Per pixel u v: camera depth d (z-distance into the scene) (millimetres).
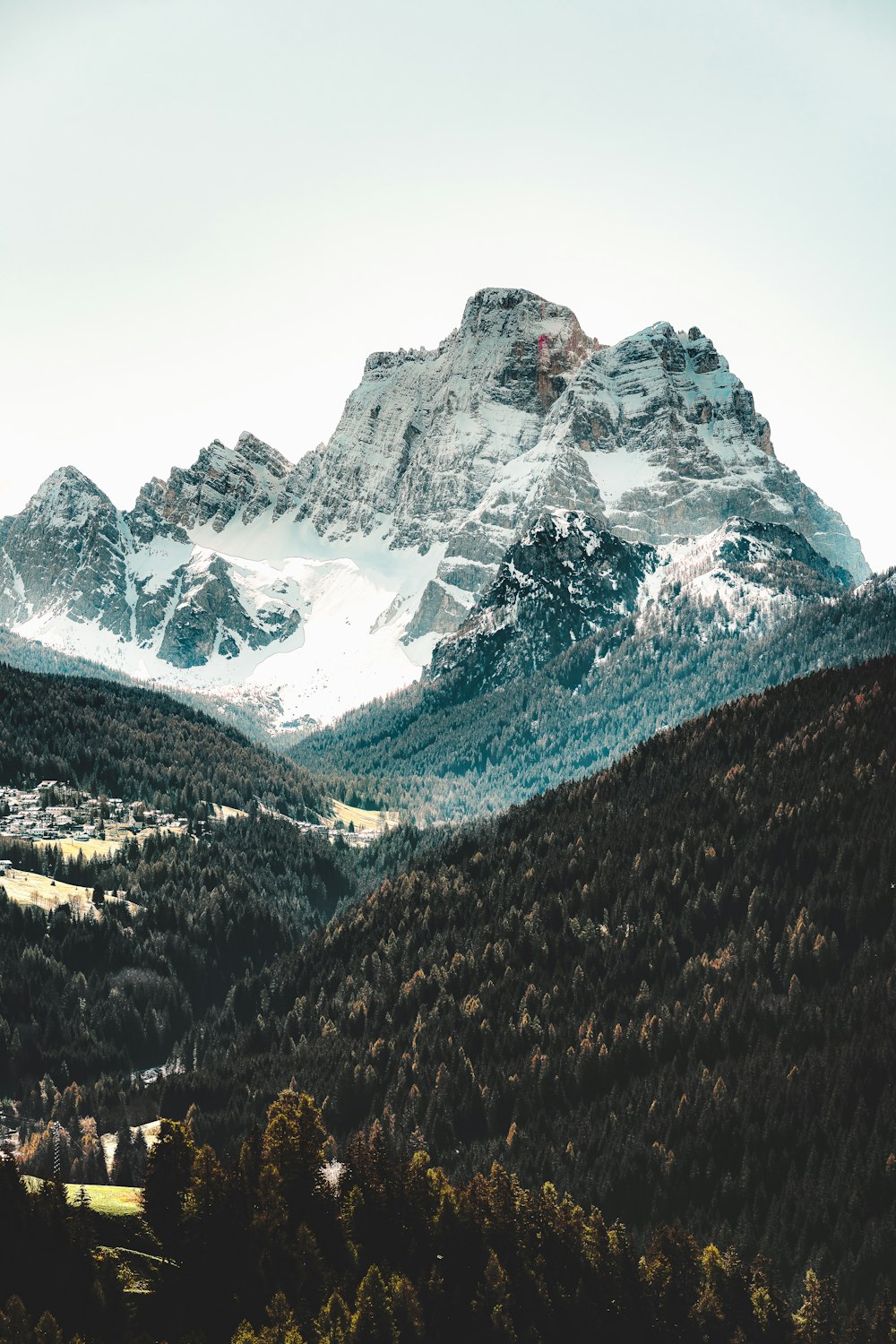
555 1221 169500
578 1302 158500
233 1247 154625
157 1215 160750
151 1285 151875
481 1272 160875
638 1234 190625
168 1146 164375
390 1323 145875
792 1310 170250
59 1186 158125
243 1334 140750
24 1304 141750
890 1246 181500
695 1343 158375
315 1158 169125
